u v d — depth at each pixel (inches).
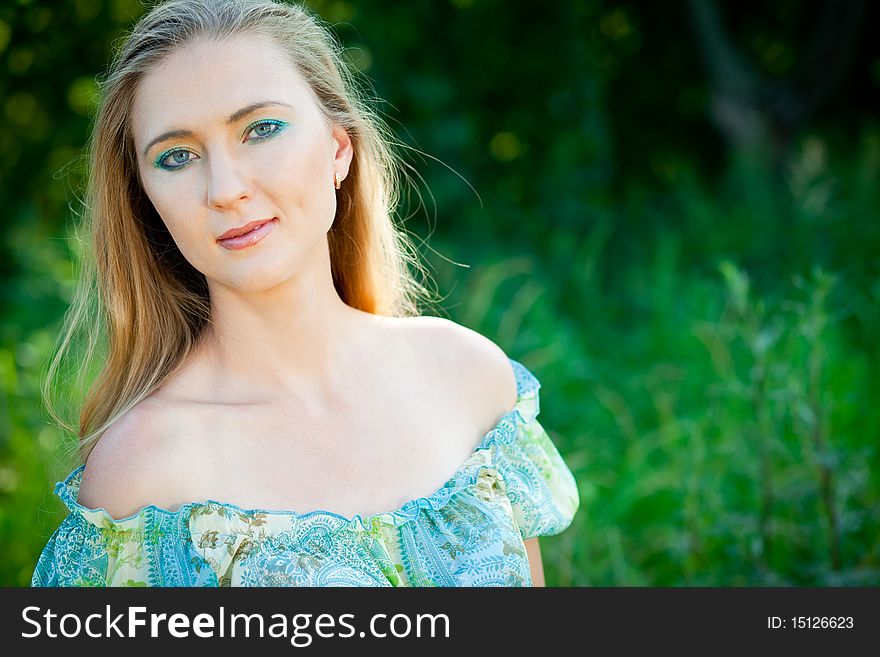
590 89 361.1
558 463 122.7
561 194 343.3
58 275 268.8
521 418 117.0
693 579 179.9
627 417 224.5
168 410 102.0
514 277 295.3
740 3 412.2
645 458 210.4
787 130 376.8
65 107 327.9
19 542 186.9
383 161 127.4
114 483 99.0
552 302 284.7
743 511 196.5
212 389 105.5
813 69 375.9
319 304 106.7
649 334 264.5
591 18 382.3
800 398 187.5
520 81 361.1
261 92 98.0
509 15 358.0
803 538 187.8
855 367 221.9
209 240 98.1
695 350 238.1
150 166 99.0
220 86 97.0
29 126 326.3
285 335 105.0
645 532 194.4
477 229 326.6
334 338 108.8
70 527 102.9
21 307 269.3
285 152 98.3
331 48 117.6
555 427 231.8
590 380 245.4
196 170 98.0
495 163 356.2
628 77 396.8
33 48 323.3
